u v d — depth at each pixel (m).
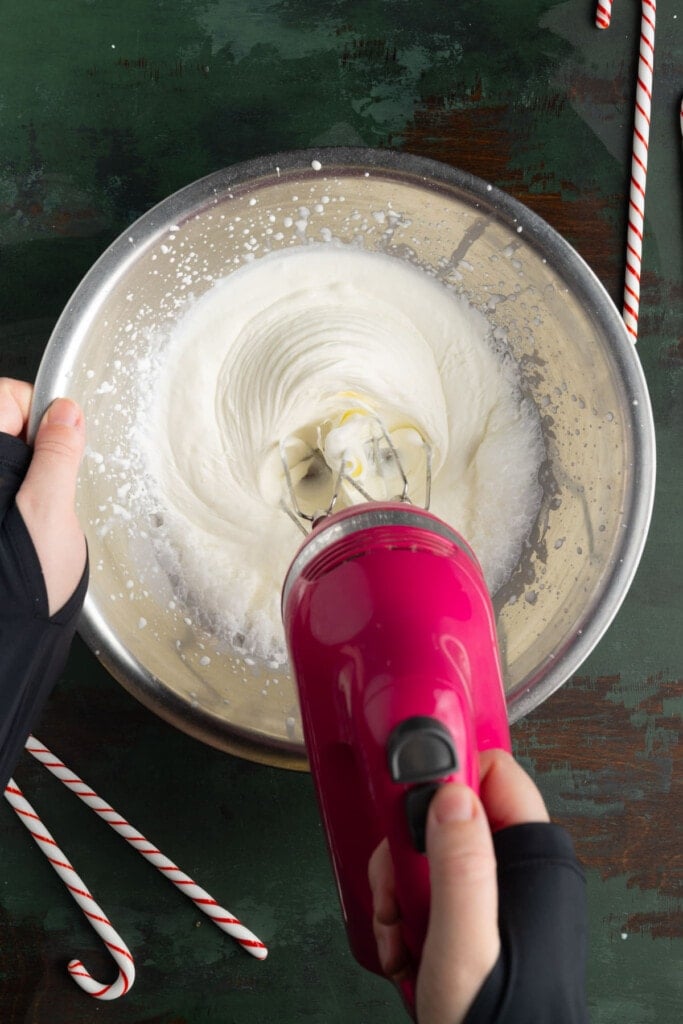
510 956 0.39
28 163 0.78
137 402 0.71
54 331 0.63
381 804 0.41
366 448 0.74
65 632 0.63
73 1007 0.73
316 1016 0.74
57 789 0.75
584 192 0.78
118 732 0.75
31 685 0.62
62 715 0.75
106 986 0.72
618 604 0.66
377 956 0.48
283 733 0.67
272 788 0.76
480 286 0.71
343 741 0.46
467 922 0.37
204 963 0.74
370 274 0.73
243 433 0.72
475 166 0.79
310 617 0.49
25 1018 0.73
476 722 0.46
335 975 0.74
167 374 0.72
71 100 0.78
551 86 0.79
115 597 0.68
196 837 0.75
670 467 0.78
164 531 0.72
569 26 0.79
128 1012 0.74
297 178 0.65
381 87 0.79
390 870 0.43
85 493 0.68
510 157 0.79
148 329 0.69
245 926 0.75
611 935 0.75
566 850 0.42
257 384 0.72
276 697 0.69
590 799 0.76
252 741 0.65
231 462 0.73
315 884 0.75
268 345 0.72
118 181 0.78
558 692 0.77
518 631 0.69
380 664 0.43
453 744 0.40
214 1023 0.74
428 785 0.39
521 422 0.72
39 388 0.63
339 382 0.72
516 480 0.72
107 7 0.79
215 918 0.73
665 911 0.75
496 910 0.39
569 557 0.69
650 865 0.76
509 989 0.38
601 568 0.67
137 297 0.67
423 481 0.74
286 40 0.79
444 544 0.51
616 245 0.78
